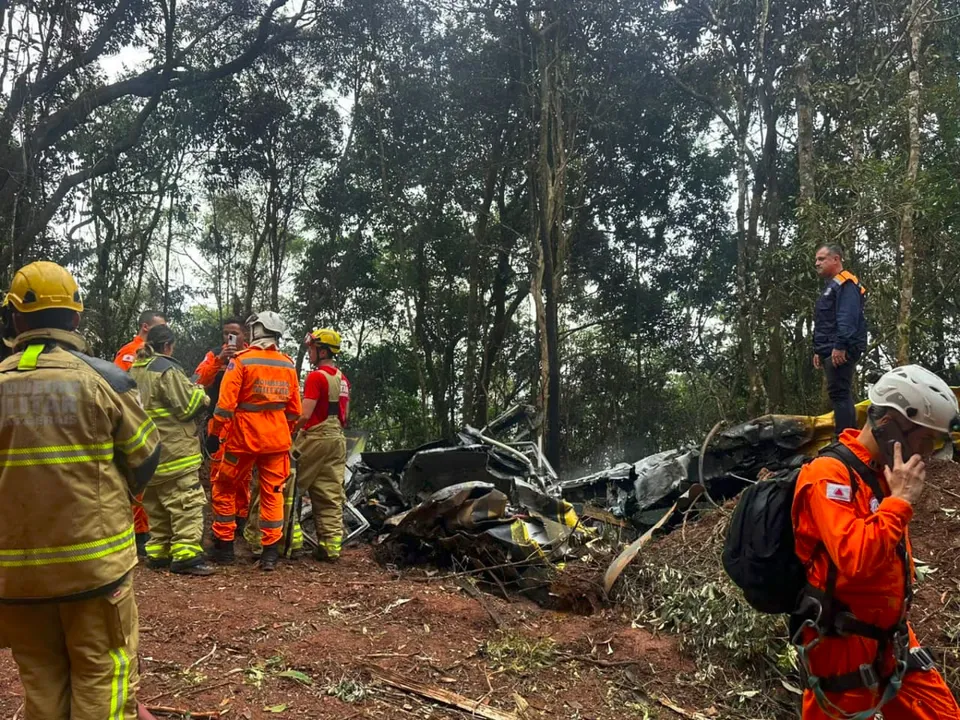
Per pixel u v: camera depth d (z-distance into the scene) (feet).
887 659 7.96
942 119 34.71
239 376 18.39
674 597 16.17
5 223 40.96
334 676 12.87
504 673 13.78
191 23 54.85
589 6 49.49
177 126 56.39
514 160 57.47
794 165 47.29
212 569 18.16
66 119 46.11
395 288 64.03
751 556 8.28
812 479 7.99
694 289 59.93
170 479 17.83
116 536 8.21
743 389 52.16
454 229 62.75
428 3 54.70
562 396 62.90
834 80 39.99
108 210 56.08
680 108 55.06
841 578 7.79
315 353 21.35
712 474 22.99
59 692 8.31
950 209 33.35
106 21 47.88
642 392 61.31
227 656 13.28
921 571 16.06
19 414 7.79
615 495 25.82
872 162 32.09
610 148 56.18
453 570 19.95
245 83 58.80
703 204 60.23
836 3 40.32
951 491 18.40
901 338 31.07
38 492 7.75
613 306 62.44
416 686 12.92
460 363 68.13
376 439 66.80
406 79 58.18
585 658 14.56
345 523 25.07
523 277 62.39
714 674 14.11
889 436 7.79
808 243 35.40
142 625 14.17
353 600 16.96
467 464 24.40
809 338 43.93
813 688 8.21
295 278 63.62
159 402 17.80
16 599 7.79
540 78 51.78
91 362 8.34
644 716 12.90
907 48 38.01
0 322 8.61
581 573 18.48
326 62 57.93
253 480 21.68
